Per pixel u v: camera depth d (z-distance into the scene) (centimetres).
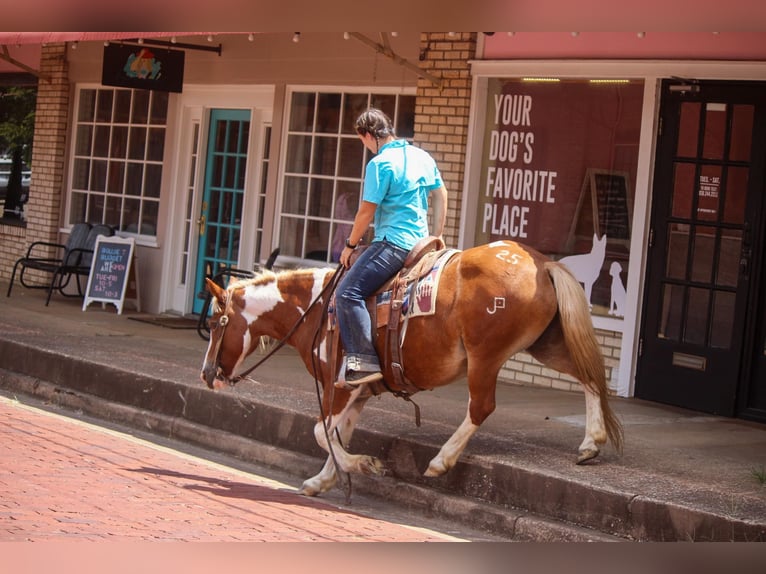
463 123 1134
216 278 1298
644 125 1012
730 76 958
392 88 1232
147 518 641
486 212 1134
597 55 1044
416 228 733
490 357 701
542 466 718
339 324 726
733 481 702
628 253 1034
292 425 868
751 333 955
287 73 1342
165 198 1517
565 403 983
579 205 1071
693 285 986
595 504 672
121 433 957
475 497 734
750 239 953
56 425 952
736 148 964
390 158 721
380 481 782
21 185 1772
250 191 1420
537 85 1098
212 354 797
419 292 716
